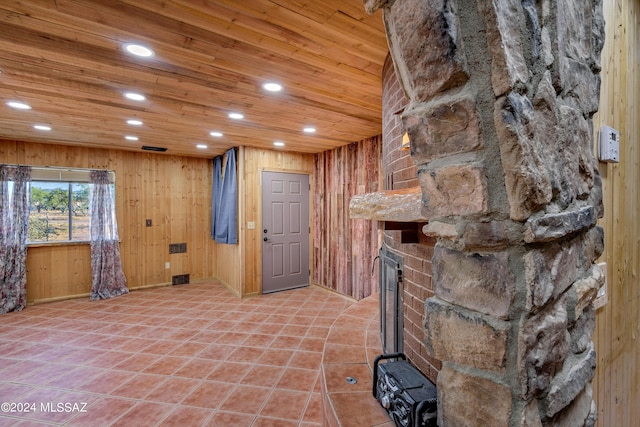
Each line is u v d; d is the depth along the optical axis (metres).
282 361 2.79
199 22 1.54
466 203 0.60
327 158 5.06
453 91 0.59
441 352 0.67
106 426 1.95
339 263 4.83
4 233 4.14
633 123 1.17
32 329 3.53
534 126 0.56
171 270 5.54
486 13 0.53
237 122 3.29
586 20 0.75
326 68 2.07
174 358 2.85
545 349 0.58
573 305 0.69
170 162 5.51
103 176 4.80
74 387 2.39
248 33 1.65
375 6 0.66
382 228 1.37
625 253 1.12
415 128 0.66
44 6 1.40
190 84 2.28
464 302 0.63
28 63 1.94
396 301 1.70
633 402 1.22
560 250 0.64
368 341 2.12
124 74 2.11
